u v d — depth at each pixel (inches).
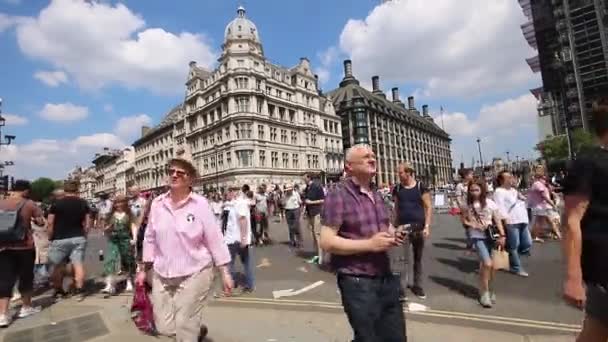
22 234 210.4
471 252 366.6
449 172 4608.8
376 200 111.7
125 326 184.1
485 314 192.2
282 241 526.0
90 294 265.0
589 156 86.6
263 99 2001.7
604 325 85.6
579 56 2413.9
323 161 2401.6
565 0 2479.1
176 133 2546.8
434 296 227.8
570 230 86.6
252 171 1873.8
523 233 333.4
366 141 2787.9
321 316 198.7
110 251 271.1
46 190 2108.8
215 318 202.2
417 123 3801.7
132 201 393.7
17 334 182.9
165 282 130.3
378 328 104.0
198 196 136.3
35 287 294.5
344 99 2893.7
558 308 196.9
